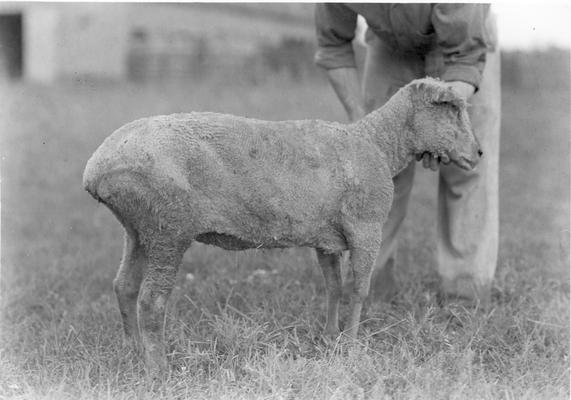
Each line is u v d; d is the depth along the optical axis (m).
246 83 26.53
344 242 6.50
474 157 6.57
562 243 9.67
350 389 5.71
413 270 9.02
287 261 9.08
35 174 15.63
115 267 9.45
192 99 23.05
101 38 28.12
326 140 6.32
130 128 5.89
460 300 7.98
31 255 10.10
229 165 5.91
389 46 7.79
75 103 23.31
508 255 9.59
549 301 7.89
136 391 5.70
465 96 6.87
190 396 5.68
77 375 5.93
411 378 5.93
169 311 7.32
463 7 6.73
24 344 6.88
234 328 6.54
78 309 7.79
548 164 15.04
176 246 5.88
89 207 13.05
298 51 28.48
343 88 7.71
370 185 6.38
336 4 7.48
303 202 6.14
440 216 8.15
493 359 6.58
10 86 25.92
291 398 5.66
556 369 6.26
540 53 16.62
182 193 5.75
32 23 27.88
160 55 30.28
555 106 15.31
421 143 6.56
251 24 32.09
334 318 6.88
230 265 9.08
